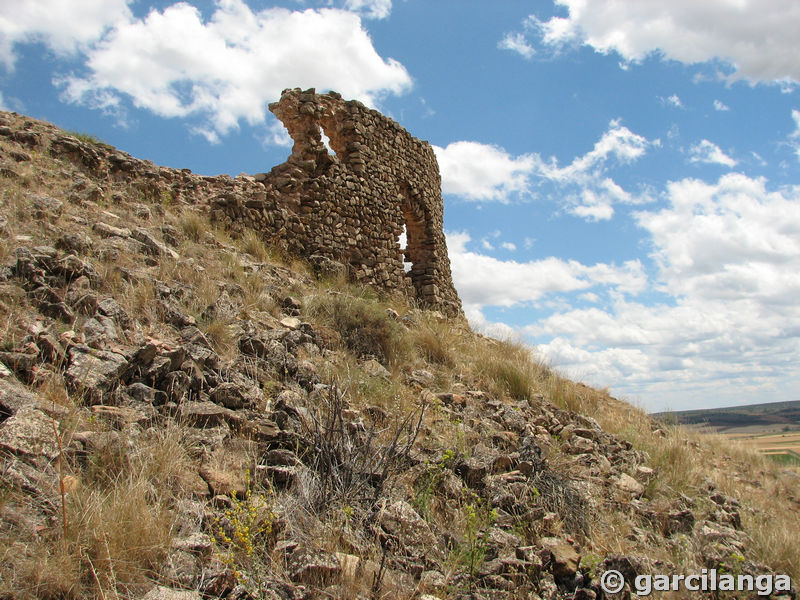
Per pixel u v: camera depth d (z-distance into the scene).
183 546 3.40
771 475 10.23
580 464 6.97
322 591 3.51
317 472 4.73
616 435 8.89
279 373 6.52
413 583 3.94
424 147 18.03
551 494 5.70
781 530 6.42
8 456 3.59
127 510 3.43
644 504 6.31
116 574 3.11
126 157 12.22
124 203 10.22
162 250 8.43
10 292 5.58
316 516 4.25
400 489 5.01
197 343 6.22
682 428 11.41
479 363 9.98
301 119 14.14
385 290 15.19
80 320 5.64
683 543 5.54
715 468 9.30
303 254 13.38
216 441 4.66
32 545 3.10
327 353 7.81
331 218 14.18
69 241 7.16
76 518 3.30
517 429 7.61
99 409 4.41
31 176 9.12
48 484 3.52
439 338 10.25
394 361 8.66
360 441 5.45
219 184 13.42
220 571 3.30
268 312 8.45
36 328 5.16
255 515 3.84
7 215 7.40
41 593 2.87
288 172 13.79
